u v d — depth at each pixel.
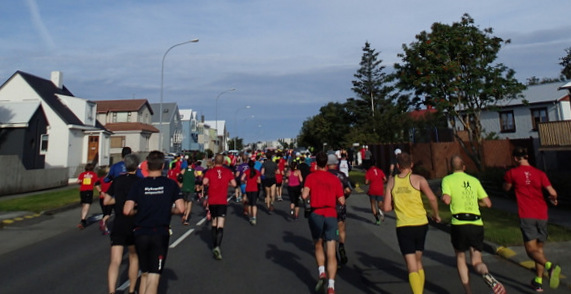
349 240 8.37
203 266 6.37
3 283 5.59
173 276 5.80
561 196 11.31
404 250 4.44
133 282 4.73
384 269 6.12
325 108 61.47
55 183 21.75
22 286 5.45
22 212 12.52
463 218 4.55
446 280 5.48
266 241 8.35
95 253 7.49
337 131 57.38
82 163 29.42
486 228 8.40
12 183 18.02
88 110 31.91
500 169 15.22
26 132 24.22
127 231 4.74
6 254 7.48
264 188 13.61
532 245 5.00
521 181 5.15
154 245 4.11
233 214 12.38
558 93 26.67
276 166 13.04
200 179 13.42
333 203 5.10
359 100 56.00
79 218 12.03
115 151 41.28
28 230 10.07
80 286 5.44
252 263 6.54
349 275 5.82
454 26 15.30
